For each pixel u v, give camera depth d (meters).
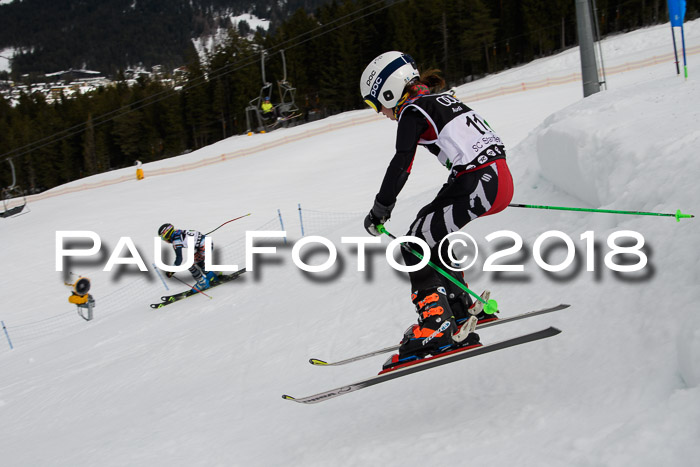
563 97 28.64
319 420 3.14
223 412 3.93
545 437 2.08
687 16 52.34
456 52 58.38
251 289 9.07
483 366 2.99
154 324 9.08
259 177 25.56
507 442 2.13
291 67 60.38
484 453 2.11
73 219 22.28
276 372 4.52
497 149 2.43
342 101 59.41
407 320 4.52
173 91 64.94
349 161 25.16
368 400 3.19
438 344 2.38
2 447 4.93
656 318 2.61
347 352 4.34
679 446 1.68
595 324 2.89
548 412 2.27
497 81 49.88
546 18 57.69
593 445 1.88
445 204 2.43
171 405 4.54
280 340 5.41
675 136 3.87
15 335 12.45
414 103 2.44
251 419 3.56
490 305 2.42
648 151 3.93
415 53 58.12
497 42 58.97
